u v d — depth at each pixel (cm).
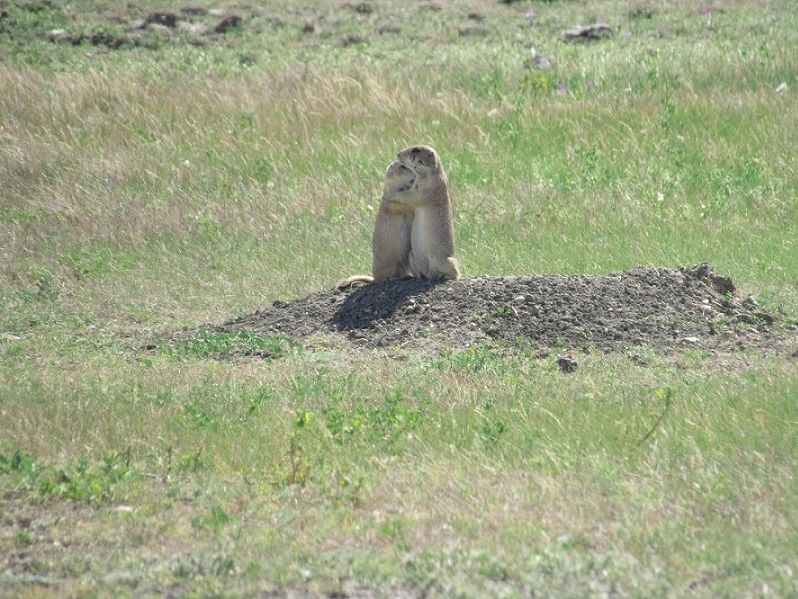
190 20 4969
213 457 1484
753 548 1155
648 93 3809
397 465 1447
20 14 4778
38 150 3434
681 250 2733
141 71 4162
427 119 3669
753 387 1734
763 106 3675
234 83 3969
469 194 3150
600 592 1066
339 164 3356
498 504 1298
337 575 1116
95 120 3653
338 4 5272
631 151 3434
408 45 4725
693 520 1241
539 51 4522
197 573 1134
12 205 3175
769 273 2566
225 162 3400
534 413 1630
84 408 1666
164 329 2309
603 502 1295
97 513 1320
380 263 2291
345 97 3797
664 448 1467
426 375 1841
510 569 1114
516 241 2844
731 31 4753
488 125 3638
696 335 2119
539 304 2175
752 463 1398
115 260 2788
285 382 1825
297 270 2695
